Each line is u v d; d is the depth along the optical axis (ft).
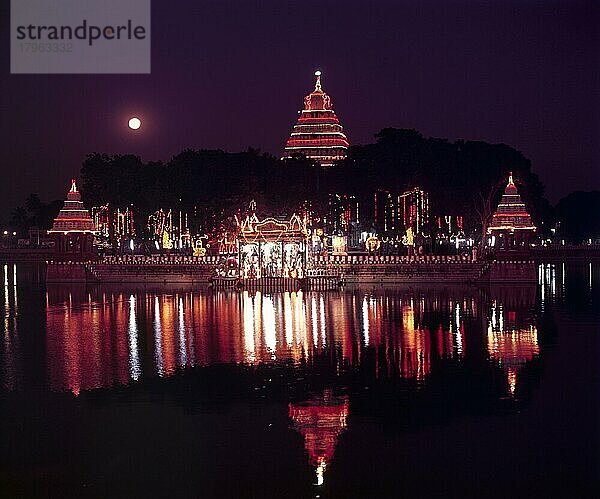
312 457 108.47
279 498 96.27
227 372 157.48
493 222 359.46
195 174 447.83
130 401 136.15
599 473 102.53
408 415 126.31
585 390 140.26
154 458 108.58
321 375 154.20
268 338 198.18
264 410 129.90
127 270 394.11
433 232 440.04
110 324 228.02
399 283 368.89
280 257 359.25
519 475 102.12
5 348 186.39
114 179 457.27
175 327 220.02
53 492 98.37
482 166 448.65
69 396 139.64
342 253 393.09
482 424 121.60
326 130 552.41
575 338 193.57
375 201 434.30
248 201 426.10
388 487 98.94
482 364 162.50
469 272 363.15
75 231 393.09
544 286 345.51
